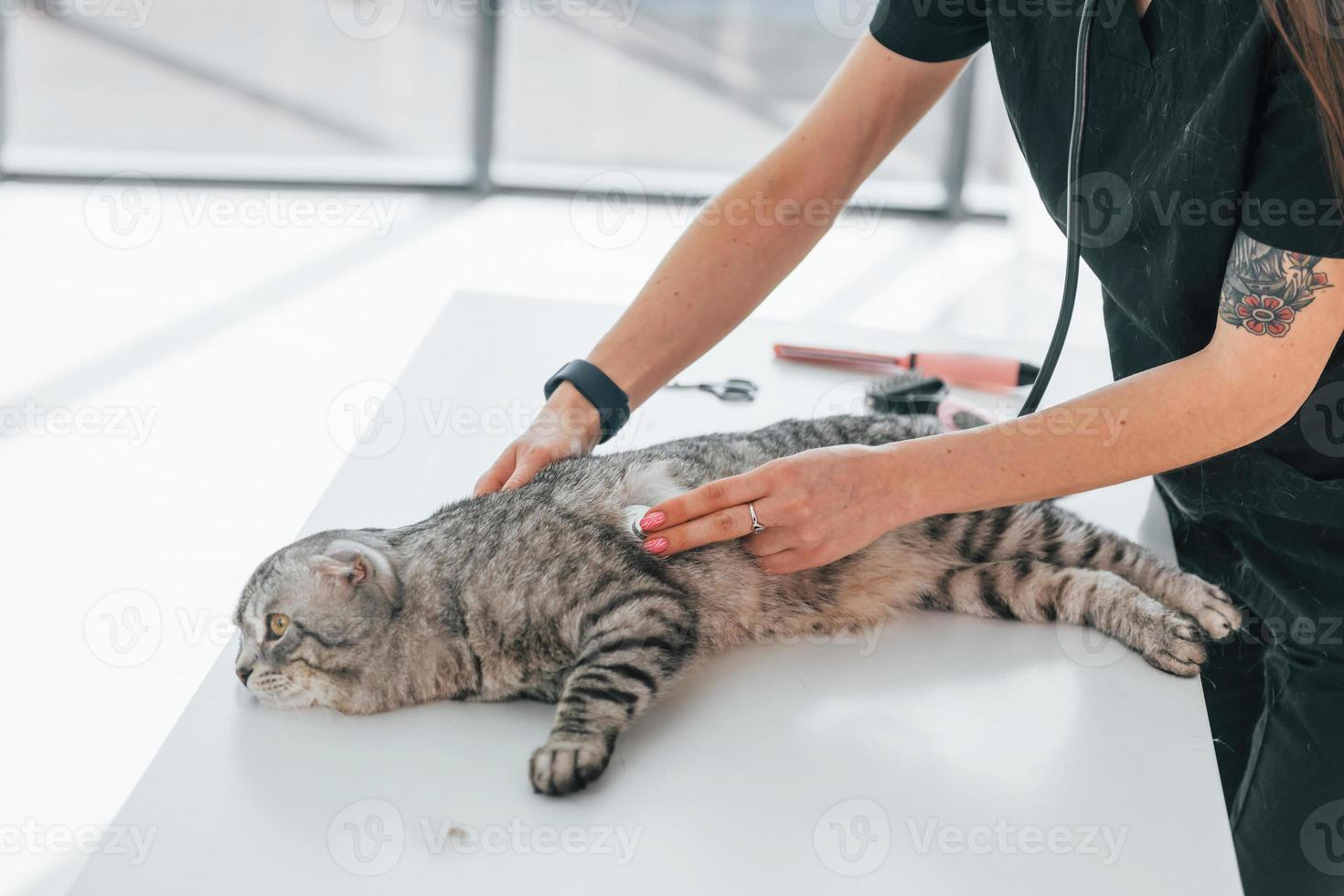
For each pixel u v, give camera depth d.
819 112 1.42
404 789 0.96
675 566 1.25
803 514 1.13
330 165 4.56
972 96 4.50
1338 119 0.94
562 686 1.20
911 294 3.99
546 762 0.96
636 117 4.66
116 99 4.39
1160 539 1.40
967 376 1.70
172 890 0.85
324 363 3.41
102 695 2.17
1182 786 0.97
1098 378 1.72
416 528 1.31
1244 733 1.32
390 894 0.85
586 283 3.93
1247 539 1.30
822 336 1.85
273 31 4.39
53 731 2.09
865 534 1.15
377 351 3.48
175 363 3.36
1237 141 1.03
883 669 1.14
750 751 1.01
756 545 1.17
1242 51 1.01
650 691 1.07
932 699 1.08
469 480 1.43
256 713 1.08
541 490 1.31
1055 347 1.24
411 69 4.50
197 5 4.33
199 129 4.47
